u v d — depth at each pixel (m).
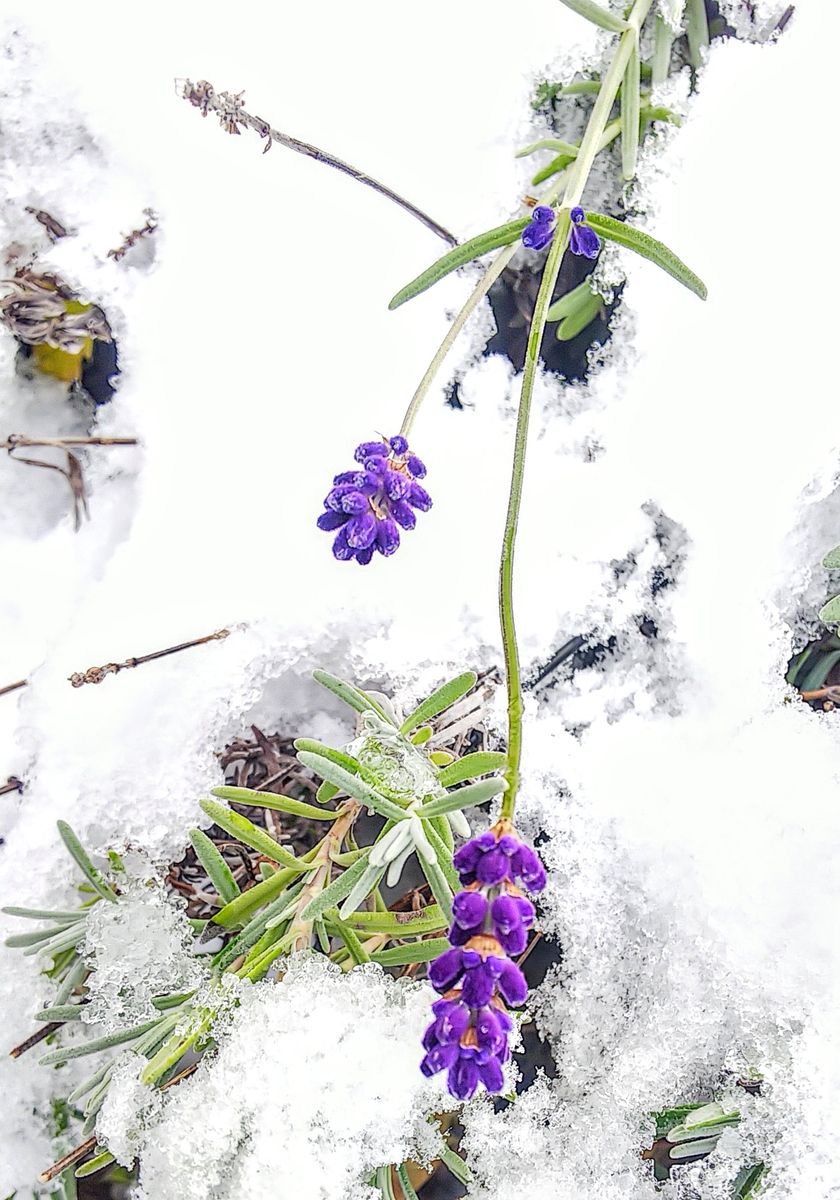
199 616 0.27
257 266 0.28
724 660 0.26
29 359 0.30
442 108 0.28
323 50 0.28
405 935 0.25
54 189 0.28
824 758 0.26
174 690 0.27
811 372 0.26
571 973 0.27
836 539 0.27
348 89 0.28
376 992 0.24
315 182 0.28
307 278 0.28
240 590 0.27
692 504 0.27
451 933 0.18
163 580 0.27
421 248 0.28
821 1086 0.24
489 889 0.18
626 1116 0.26
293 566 0.27
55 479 0.30
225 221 0.28
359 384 0.28
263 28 0.28
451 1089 0.18
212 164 0.28
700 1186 0.25
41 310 0.28
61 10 0.28
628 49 0.25
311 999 0.23
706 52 0.27
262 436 0.28
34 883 0.27
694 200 0.27
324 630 0.27
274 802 0.26
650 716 0.27
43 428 0.30
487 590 0.27
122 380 0.28
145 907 0.26
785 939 0.25
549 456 0.28
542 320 0.22
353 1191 0.23
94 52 0.28
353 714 0.29
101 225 0.28
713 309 0.27
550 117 0.28
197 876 0.29
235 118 0.26
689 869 0.26
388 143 0.28
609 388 0.28
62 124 0.28
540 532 0.27
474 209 0.28
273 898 0.26
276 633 0.27
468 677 0.24
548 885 0.27
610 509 0.27
